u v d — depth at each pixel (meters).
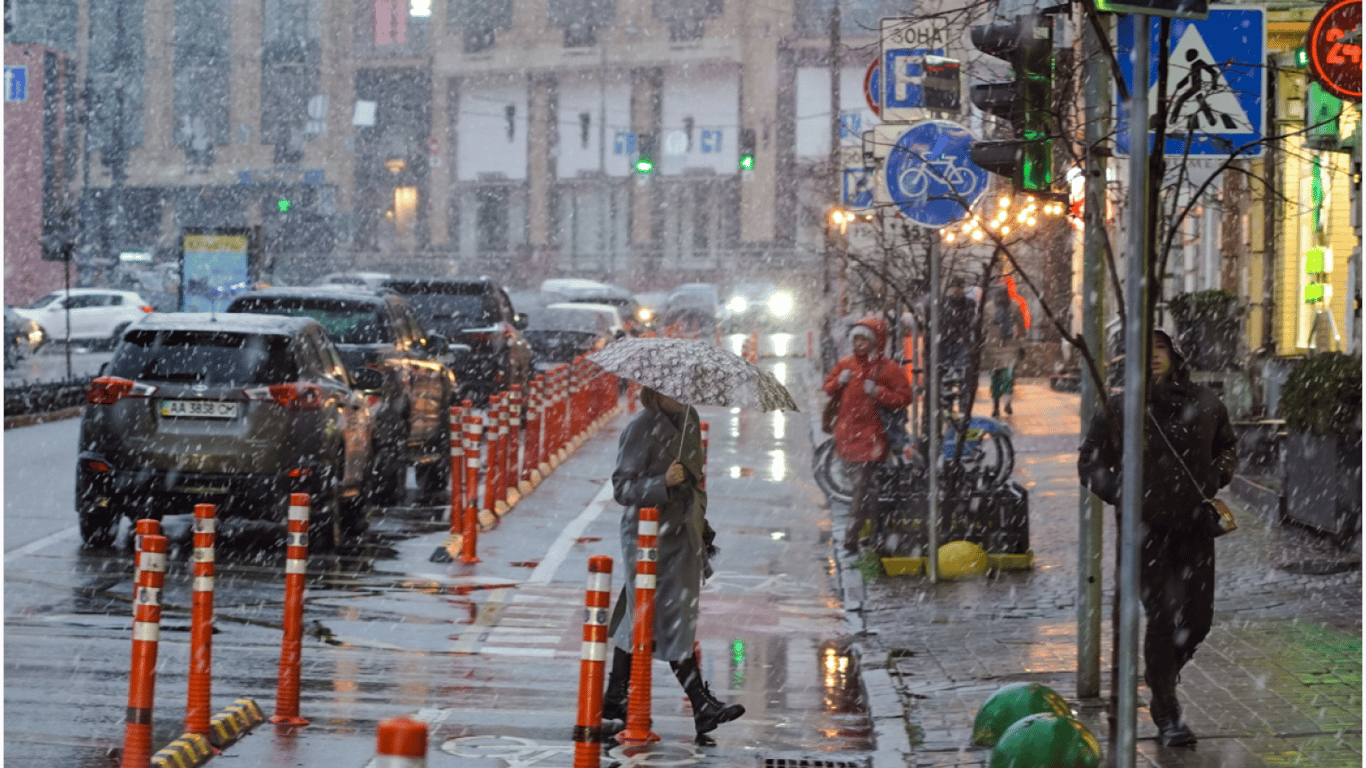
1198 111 10.85
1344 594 15.93
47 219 86.81
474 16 123.75
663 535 11.64
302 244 121.06
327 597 17.16
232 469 19.23
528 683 13.43
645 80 122.00
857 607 16.72
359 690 12.88
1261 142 11.04
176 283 91.00
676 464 11.50
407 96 124.12
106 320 69.50
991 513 18.66
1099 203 11.12
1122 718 8.45
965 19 15.05
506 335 37.59
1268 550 18.70
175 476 19.22
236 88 121.62
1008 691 11.10
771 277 112.12
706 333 88.38
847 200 28.23
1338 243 27.16
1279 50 24.73
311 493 19.59
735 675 14.04
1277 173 27.75
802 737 11.81
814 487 28.97
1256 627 14.41
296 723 11.43
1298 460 20.02
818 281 78.56
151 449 19.22
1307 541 19.36
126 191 121.75
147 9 121.56
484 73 123.31
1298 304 29.42
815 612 17.16
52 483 26.36
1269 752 10.34
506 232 123.81
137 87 121.62
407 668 13.82
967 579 18.20
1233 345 28.83
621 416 44.09
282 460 19.36
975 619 15.89
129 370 19.50
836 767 10.95
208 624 10.75
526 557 20.52
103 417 19.33
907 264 23.25
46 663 13.28
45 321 67.88
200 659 10.72
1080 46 13.43
